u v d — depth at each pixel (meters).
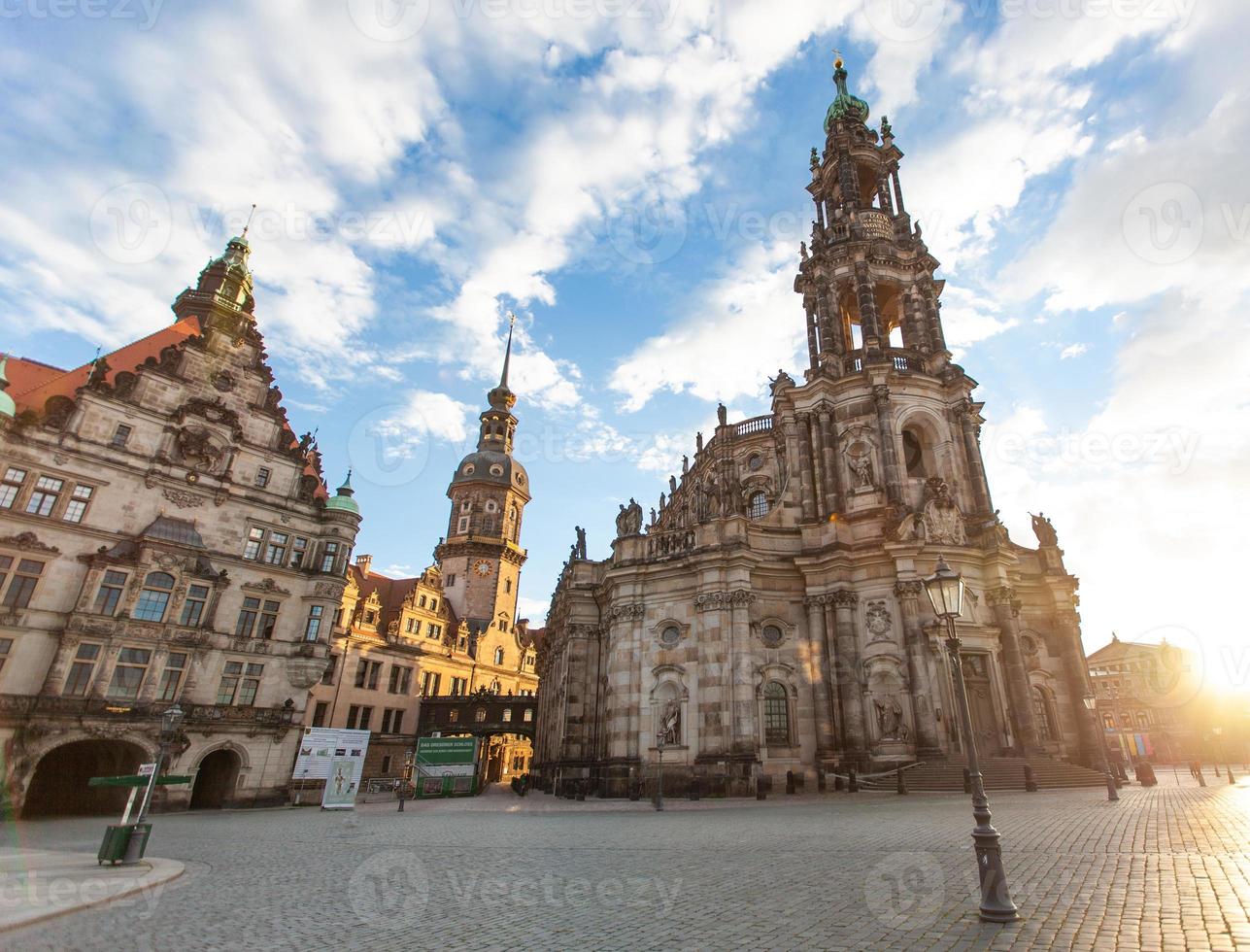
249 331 49.78
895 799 30.66
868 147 60.94
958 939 8.82
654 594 44.75
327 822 31.27
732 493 46.59
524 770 95.69
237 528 45.91
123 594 39.56
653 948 9.18
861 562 42.50
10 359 45.34
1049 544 49.50
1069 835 16.92
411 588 78.12
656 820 26.22
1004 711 39.47
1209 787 34.59
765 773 38.81
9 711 34.53
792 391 51.00
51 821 33.78
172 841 23.08
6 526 36.78
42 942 9.98
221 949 9.62
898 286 55.28
